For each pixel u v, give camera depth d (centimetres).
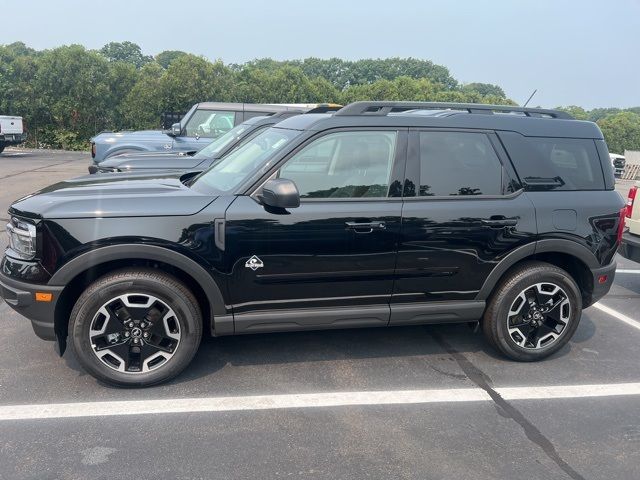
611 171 425
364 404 358
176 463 294
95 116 2389
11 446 304
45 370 390
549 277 409
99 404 349
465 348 449
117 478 281
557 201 404
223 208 356
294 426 331
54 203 350
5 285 353
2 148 2011
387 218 373
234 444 312
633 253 575
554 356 439
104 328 356
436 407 357
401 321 398
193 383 379
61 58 2309
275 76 2781
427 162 388
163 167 701
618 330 498
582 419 347
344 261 373
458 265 392
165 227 348
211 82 2353
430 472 291
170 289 355
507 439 323
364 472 289
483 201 392
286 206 343
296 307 379
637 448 318
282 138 393
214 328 371
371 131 381
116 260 357
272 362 413
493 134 401
